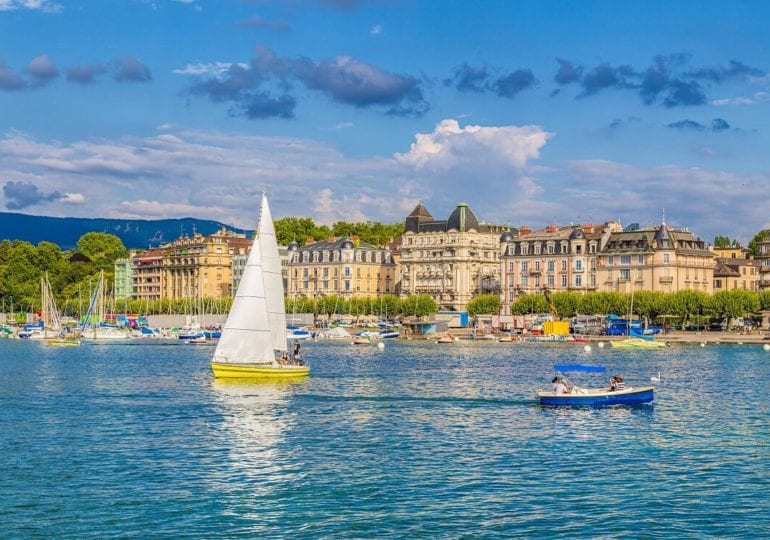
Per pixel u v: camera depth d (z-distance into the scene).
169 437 82.19
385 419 92.75
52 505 59.84
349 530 55.22
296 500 61.19
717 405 103.69
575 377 138.88
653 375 142.00
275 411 97.75
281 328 127.38
